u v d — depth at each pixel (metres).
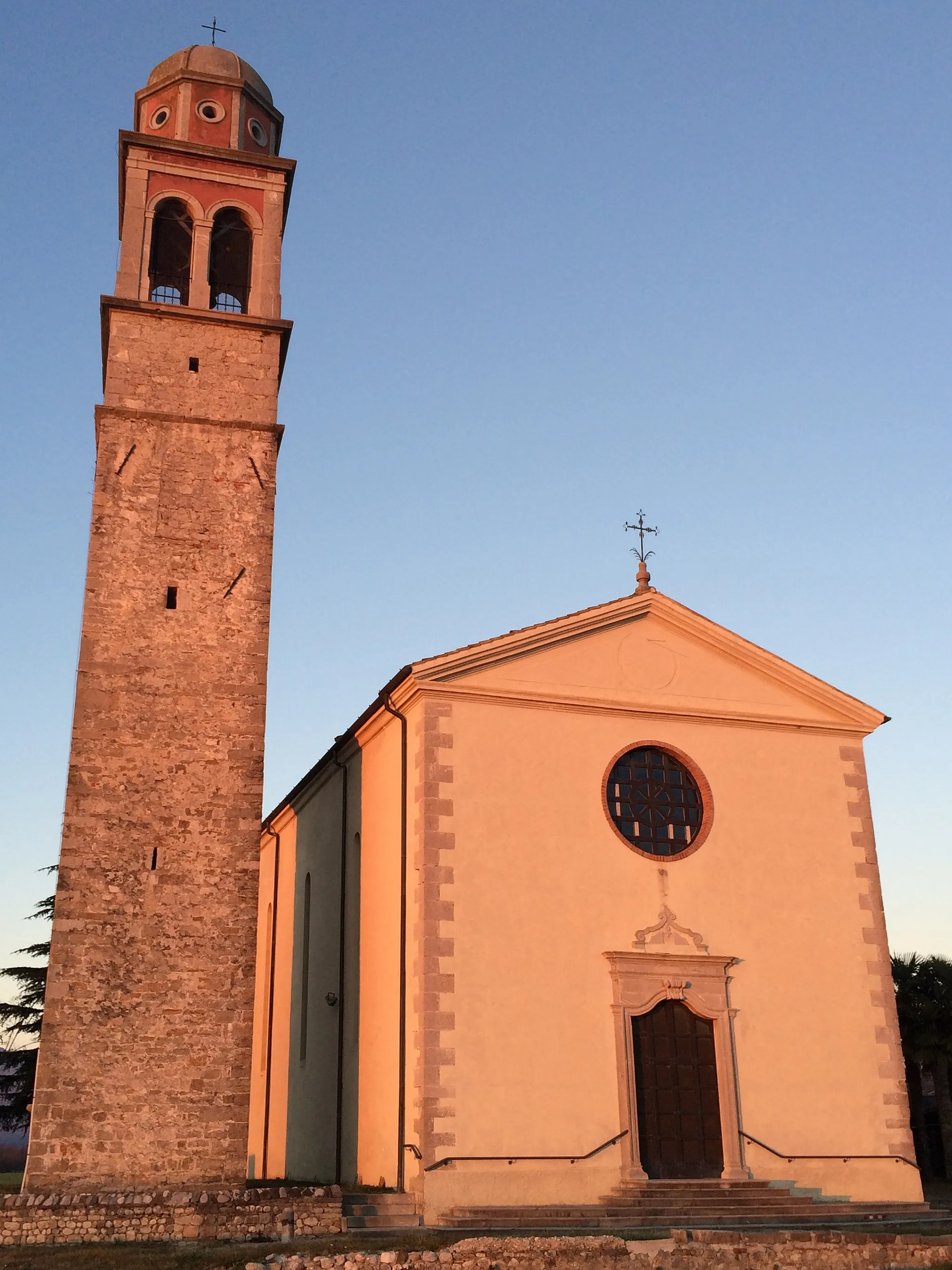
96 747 25.53
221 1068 23.92
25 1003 38.16
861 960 27.83
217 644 27.06
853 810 29.12
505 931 25.08
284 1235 21.05
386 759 28.59
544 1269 17.50
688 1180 24.38
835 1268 18.38
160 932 24.53
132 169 30.81
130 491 27.83
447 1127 23.28
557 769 26.78
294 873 37.41
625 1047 24.98
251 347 29.97
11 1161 47.62
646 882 26.61
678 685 28.61
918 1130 38.47
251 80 33.12
